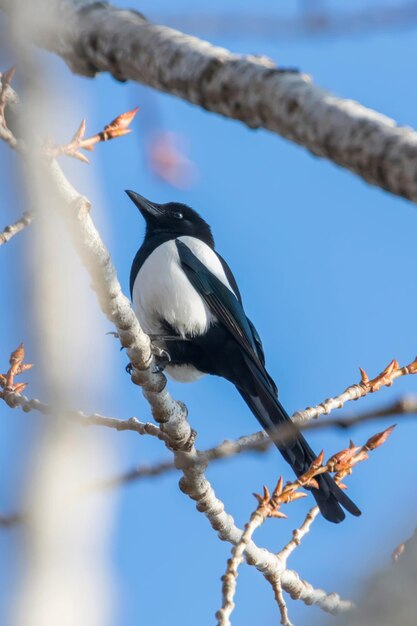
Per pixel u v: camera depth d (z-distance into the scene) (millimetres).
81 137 8367
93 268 9586
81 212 8586
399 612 5988
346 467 10578
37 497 6453
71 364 7074
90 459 7062
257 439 9852
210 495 10758
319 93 6586
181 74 7488
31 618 5980
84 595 6219
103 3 8461
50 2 8531
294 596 10617
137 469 8203
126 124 8547
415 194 5891
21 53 7242
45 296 7141
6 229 7605
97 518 6680
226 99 7172
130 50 7969
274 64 7332
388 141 6020
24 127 7387
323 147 6414
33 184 7551
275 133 6891
